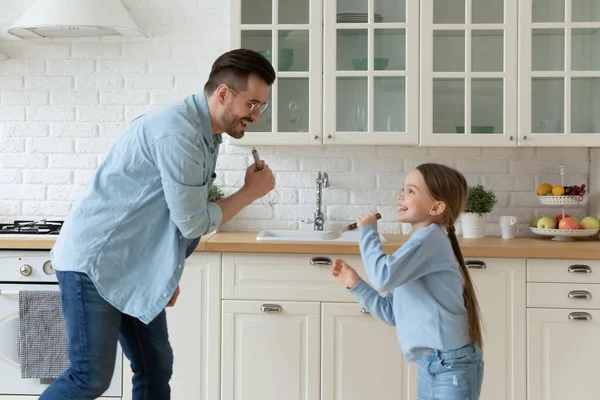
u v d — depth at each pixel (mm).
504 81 3201
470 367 2123
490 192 3439
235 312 2961
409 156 3564
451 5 3236
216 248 2934
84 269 2141
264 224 3602
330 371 2938
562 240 3225
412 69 3219
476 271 2898
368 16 3238
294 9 3258
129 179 2166
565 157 3525
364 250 2139
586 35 3223
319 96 3242
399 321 2188
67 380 2172
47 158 3619
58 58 3600
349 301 2928
